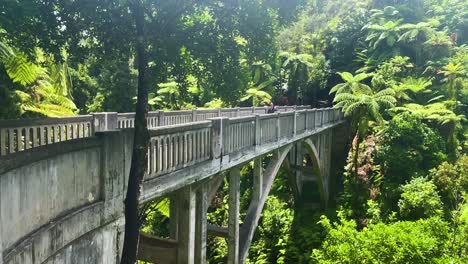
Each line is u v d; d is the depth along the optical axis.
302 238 16.50
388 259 8.23
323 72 28.94
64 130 7.38
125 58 5.15
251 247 17.08
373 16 27.41
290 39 31.88
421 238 8.30
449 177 14.83
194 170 6.30
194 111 12.19
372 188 17.06
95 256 4.26
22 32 4.48
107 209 4.47
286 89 29.78
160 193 5.33
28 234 3.17
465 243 8.68
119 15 4.49
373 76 22.95
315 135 17.00
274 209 18.94
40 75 11.16
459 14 25.84
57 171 3.61
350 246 8.86
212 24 5.12
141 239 6.64
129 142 4.95
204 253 7.02
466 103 20.02
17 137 6.16
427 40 23.47
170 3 4.48
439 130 18.53
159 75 5.16
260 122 9.53
